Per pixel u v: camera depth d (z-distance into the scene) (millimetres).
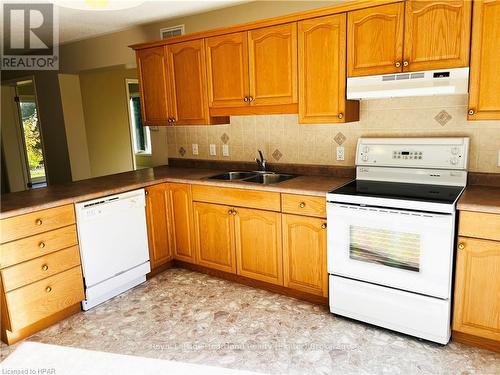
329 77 2689
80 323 2713
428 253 2193
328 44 2650
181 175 3504
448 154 2531
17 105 6254
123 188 3055
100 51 4398
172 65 3465
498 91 2148
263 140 3467
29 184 6516
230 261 3189
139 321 2713
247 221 3008
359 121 2957
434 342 2322
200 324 2645
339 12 2568
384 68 2469
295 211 2736
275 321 2646
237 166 3664
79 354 2365
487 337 2170
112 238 2994
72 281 2752
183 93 3457
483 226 2068
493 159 2508
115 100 6203
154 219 3359
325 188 2670
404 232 2250
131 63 4191
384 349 2295
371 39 2482
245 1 3182
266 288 3109
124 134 6391
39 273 2557
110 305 2955
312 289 2781
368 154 2842
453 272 2236
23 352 2400
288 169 3361
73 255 2746
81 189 2973
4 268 2383
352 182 2838
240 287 3180
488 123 2488
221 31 3102
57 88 4926
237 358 2268
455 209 2135
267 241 2930
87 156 5238
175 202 3439
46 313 2615
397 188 2551
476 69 2186
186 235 3430
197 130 3881
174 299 3016
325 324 2586
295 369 2154
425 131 2713
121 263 3082
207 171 3711
